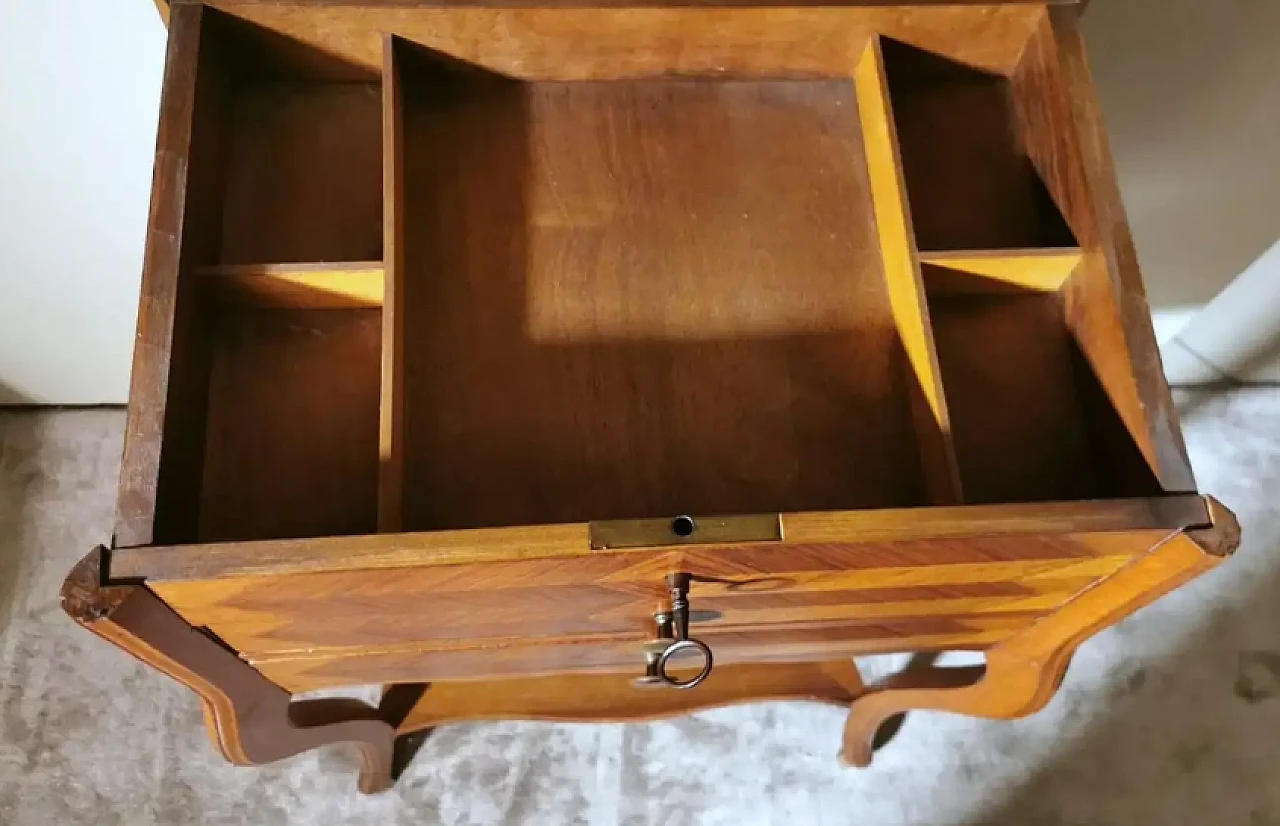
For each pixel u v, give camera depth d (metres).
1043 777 1.33
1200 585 1.44
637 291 0.83
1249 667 1.39
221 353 0.79
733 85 0.90
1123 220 0.76
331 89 0.87
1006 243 0.86
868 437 0.80
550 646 0.89
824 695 1.23
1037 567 0.73
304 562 0.62
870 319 0.83
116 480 1.44
